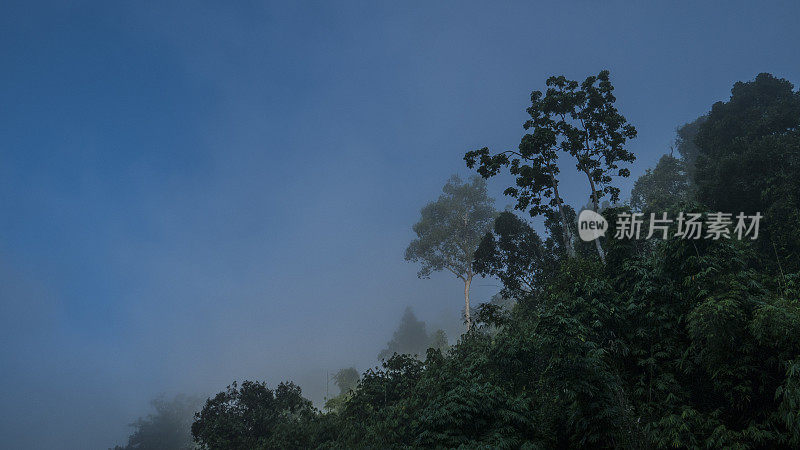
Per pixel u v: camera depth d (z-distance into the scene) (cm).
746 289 986
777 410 896
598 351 994
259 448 2217
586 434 984
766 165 2088
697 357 1022
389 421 1442
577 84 2358
